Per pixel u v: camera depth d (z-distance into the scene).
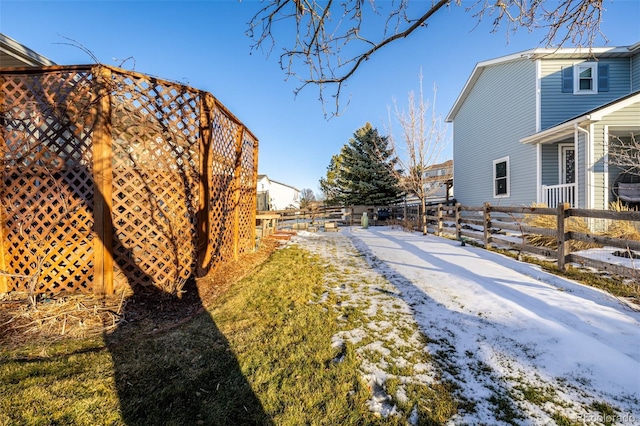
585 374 1.92
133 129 3.39
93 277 3.27
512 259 4.98
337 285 3.96
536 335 2.43
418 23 2.55
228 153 5.04
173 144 3.71
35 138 3.20
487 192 10.98
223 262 4.89
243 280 4.20
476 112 11.68
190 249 3.97
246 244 6.30
